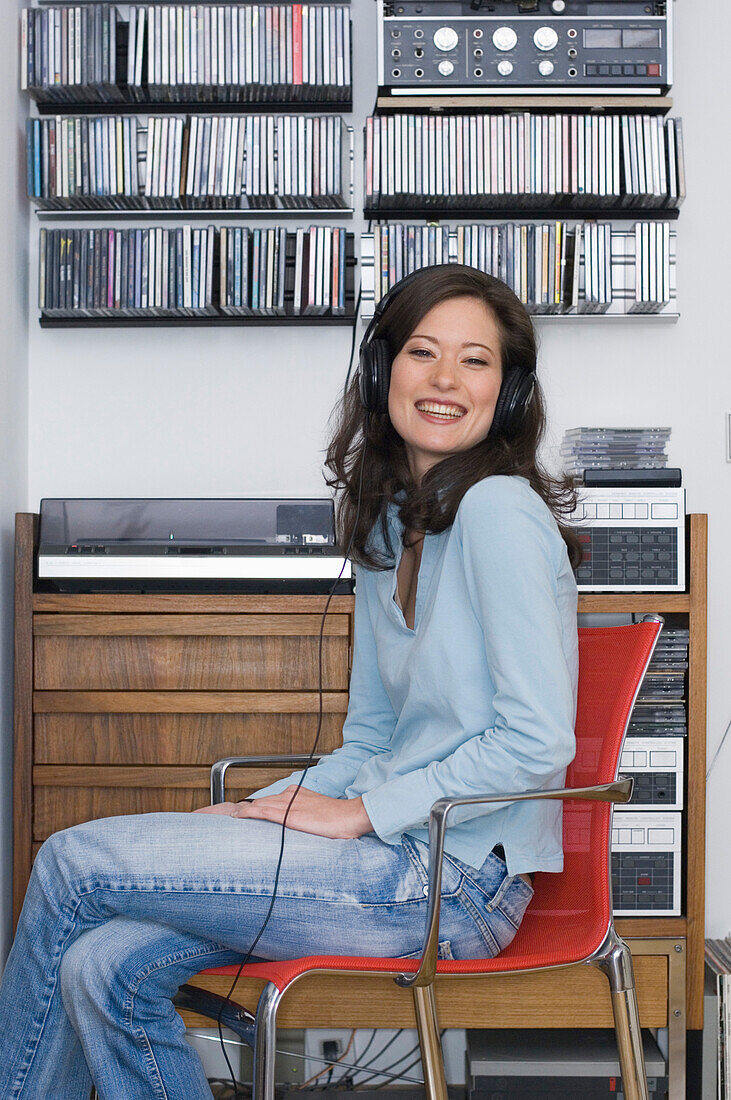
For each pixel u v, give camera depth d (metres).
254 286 2.27
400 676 1.38
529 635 1.21
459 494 1.34
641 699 1.95
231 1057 2.01
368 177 2.24
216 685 2.00
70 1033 1.17
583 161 2.25
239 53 2.25
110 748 2.00
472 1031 1.99
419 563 1.47
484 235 2.25
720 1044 1.94
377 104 2.25
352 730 1.57
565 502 1.60
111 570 2.00
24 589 2.00
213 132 2.25
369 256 2.25
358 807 1.27
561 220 2.38
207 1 2.34
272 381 2.43
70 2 2.37
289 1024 1.84
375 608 1.52
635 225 2.26
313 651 2.00
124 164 2.26
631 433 2.08
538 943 1.31
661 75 2.23
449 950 1.25
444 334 1.38
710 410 2.43
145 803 2.00
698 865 1.93
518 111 2.29
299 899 1.18
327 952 1.21
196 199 2.28
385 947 1.21
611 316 2.35
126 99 2.32
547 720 1.19
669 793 1.95
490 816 1.28
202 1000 1.28
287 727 2.00
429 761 1.28
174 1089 1.14
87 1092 1.20
